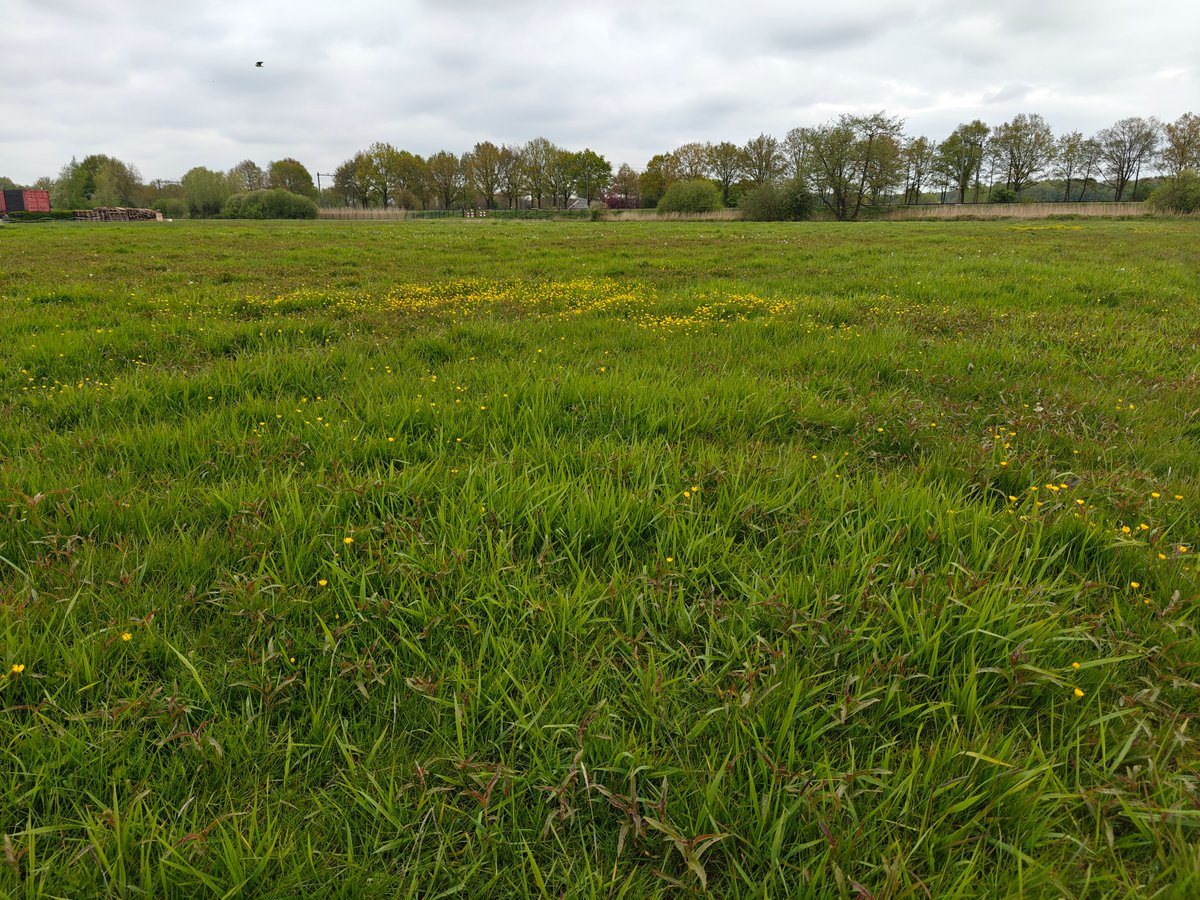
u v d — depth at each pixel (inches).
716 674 93.6
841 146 2930.6
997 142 3570.4
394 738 84.6
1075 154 3540.8
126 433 170.6
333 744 84.0
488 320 335.6
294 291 464.8
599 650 98.6
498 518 125.9
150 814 71.0
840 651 95.7
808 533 124.2
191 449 162.2
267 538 120.0
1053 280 485.7
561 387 205.6
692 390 209.2
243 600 101.6
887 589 108.3
